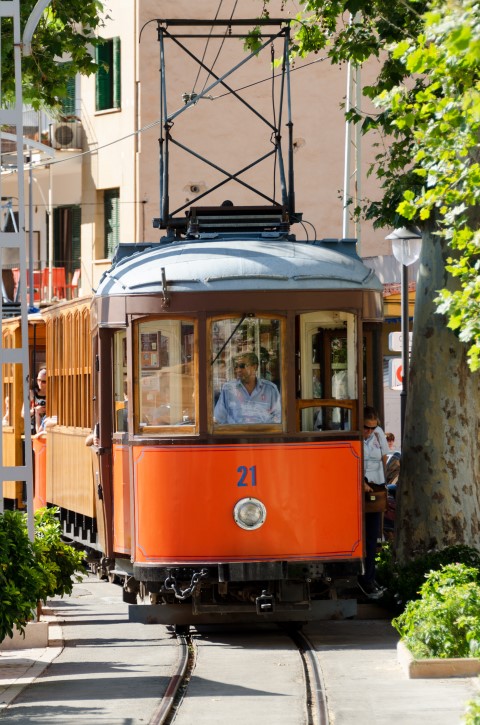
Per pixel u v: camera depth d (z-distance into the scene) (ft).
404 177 72.54
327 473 60.03
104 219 170.40
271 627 65.98
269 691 48.93
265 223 67.00
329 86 164.04
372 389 67.87
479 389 72.33
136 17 161.38
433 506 71.92
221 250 62.59
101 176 168.76
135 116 162.40
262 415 60.13
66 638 63.31
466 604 52.95
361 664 53.93
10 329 110.52
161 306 60.80
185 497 59.77
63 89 92.07
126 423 63.16
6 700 47.96
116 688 49.83
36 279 177.06
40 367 111.96
